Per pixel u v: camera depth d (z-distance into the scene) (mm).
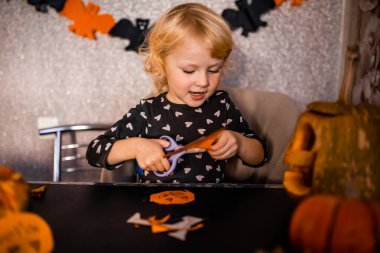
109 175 1063
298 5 1629
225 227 578
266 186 769
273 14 1632
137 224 587
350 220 470
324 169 602
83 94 1684
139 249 513
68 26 1608
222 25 1007
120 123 1100
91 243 529
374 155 590
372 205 487
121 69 1659
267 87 1703
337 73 1697
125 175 1091
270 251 507
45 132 1441
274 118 1293
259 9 1600
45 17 1597
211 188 757
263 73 1688
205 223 592
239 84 1689
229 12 1595
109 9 1601
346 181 589
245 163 1052
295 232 500
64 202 680
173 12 1062
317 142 609
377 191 587
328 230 475
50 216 619
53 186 766
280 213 632
